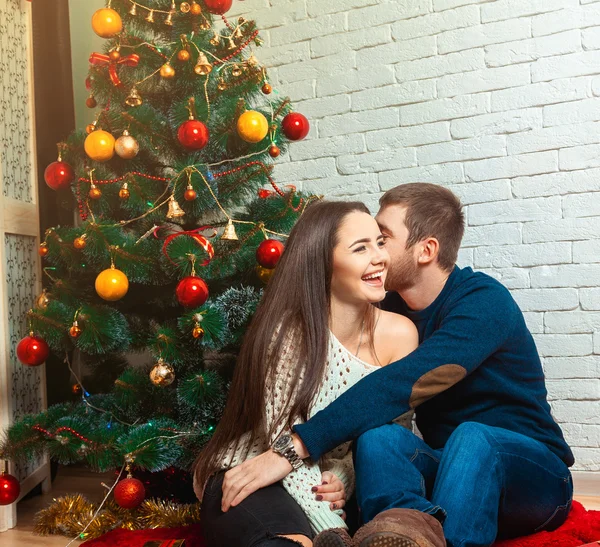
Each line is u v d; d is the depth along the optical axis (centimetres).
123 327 171
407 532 92
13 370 202
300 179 245
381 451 116
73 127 255
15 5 212
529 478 125
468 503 111
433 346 129
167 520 171
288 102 190
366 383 125
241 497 119
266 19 248
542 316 210
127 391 175
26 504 208
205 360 190
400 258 146
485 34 215
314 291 130
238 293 177
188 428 169
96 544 155
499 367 138
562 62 206
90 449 164
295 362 128
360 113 234
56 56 248
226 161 181
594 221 203
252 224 181
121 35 178
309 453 120
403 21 227
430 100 224
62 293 181
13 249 206
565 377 207
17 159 210
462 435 121
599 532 138
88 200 181
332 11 238
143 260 169
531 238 211
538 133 209
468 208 219
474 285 141
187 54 170
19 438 171
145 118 171
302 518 118
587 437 204
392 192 151
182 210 169
